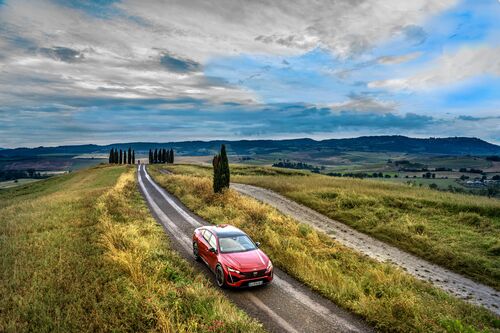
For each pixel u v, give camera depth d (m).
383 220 20.31
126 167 81.25
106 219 16.80
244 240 11.79
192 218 20.78
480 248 15.55
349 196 25.36
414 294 10.33
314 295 9.86
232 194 25.84
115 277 9.45
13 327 6.49
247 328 7.24
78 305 7.41
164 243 14.24
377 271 11.67
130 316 7.30
